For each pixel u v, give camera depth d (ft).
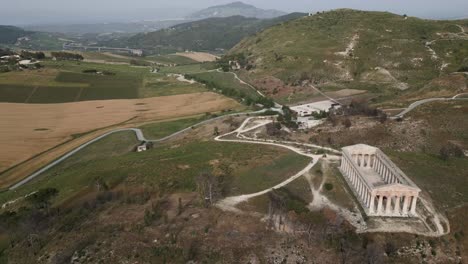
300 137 442.91
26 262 238.27
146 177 335.47
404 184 266.57
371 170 331.16
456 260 230.27
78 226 264.11
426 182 304.71
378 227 250.57
